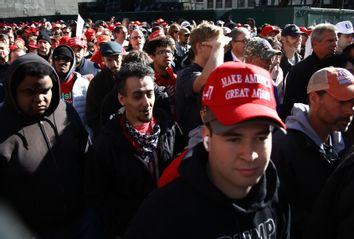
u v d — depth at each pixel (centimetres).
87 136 252
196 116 254
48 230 221
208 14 2120
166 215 138
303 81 357
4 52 528
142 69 232
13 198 212
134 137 233
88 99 375
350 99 204
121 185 232
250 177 132
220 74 131
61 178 223
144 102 231
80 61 526
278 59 406
